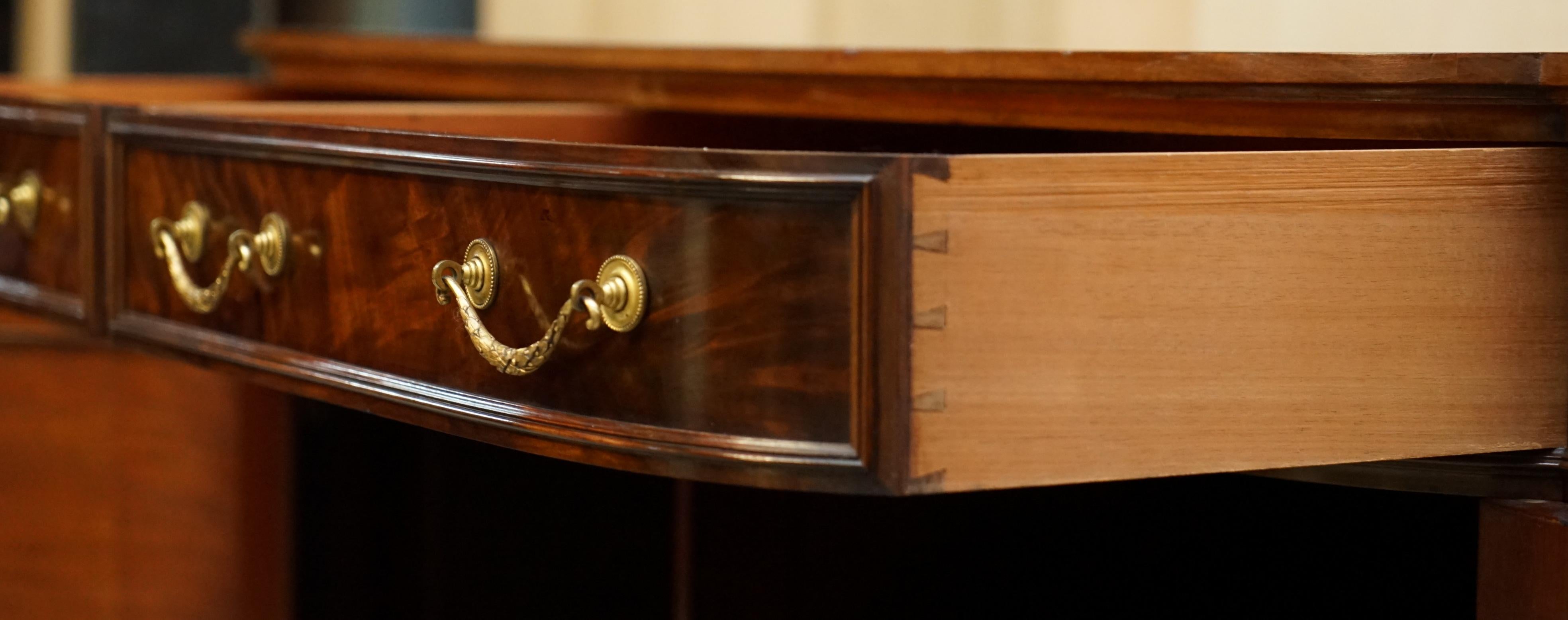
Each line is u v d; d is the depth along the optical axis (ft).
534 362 1.73
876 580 3.10
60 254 2.54
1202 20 4.05
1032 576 3.09
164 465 3.52
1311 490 2.87
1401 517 2.80
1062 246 1.59
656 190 1.65
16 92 3.51
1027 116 2.28
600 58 2.97
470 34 5.13
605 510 3.43
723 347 1.65
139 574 3.55
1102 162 1.60
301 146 2.04
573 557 3.47
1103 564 3.04
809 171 1.57
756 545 3.03
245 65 5.11
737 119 2.95
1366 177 1.74
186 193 2.27
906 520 3.09
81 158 2.45
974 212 1.55
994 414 1.59
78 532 3.53
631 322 1.68
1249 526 2.93
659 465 1.69
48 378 3.49
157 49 5.02
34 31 4.91
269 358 2.14
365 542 3.69
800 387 1.62
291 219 2.10
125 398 3.50
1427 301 1.79
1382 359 1.77
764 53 2.64
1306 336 1.73
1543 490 1.94
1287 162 1.69
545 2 5.02
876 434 1.57
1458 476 1.96
